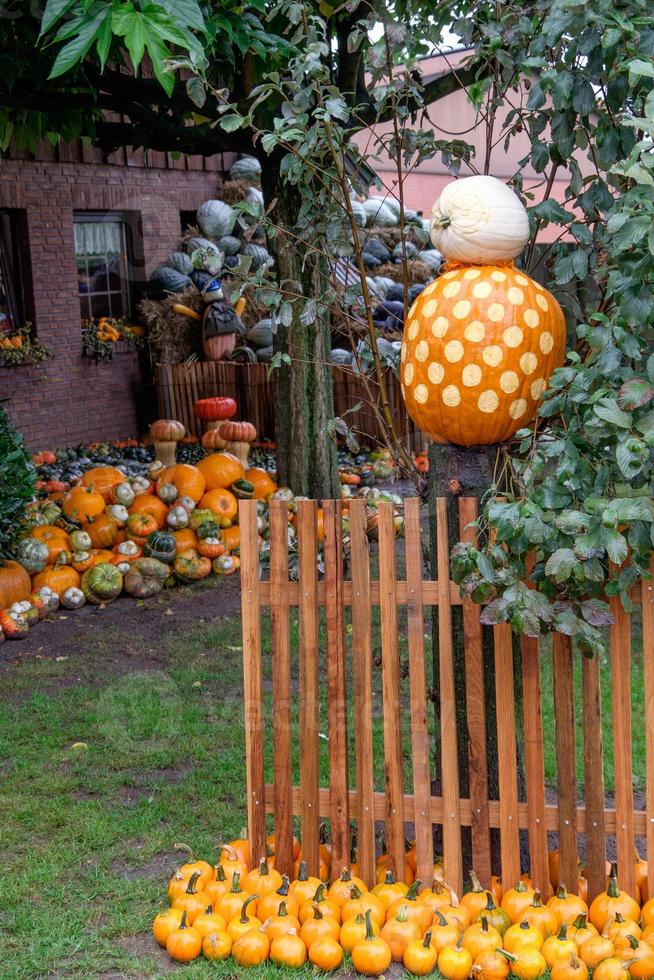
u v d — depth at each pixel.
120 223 13.60
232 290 3.89
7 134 8.52
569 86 3.21
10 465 7.39
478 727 3.35
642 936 3.13
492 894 3.41
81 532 7.86
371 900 3.27
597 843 3.36
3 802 4.46
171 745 5.09
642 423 2.72
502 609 2.93
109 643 6.73
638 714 5.37
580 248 3.50
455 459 3.47
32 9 6.12
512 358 3.19
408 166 4.07
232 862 3.57
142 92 8.16
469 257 3.29
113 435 13.73
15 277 12.63
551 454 3.01
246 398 13.55
